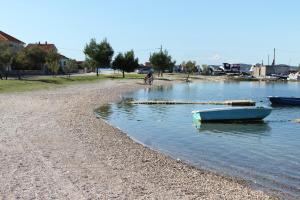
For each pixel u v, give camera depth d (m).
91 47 109.88
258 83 131.88
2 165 14.74
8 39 116.56
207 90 81.38
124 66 113.38
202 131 28.98
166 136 26.47
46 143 19.44
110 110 40.66
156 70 137.38
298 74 162.25
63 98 46.44
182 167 17.08
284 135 28.03
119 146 20.45
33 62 97.44
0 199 11.15
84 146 19.39
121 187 12.89
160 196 12.23
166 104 48.69
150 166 16.50
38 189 12.12
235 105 48.81
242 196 13.10
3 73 74.94
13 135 21.02
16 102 38.66
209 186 14.09
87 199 11.47
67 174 13.96
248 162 19.36
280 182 15.85
